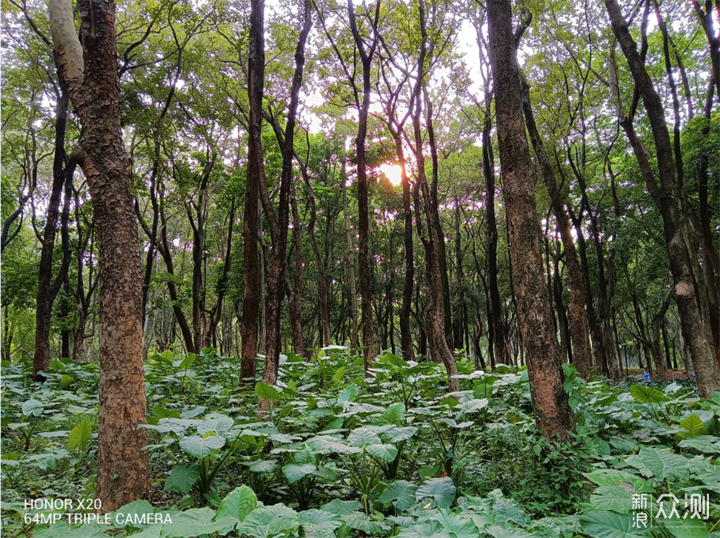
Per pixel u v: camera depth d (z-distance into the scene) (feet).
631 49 27.27
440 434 19.48
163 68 47.78
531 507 13.29
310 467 12.99
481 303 82.53
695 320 24.44
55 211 38.14
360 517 11.64
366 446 13.46
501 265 88.38
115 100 15.47
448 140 70.33
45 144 61.21
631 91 51.13
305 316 92.43
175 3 40.50
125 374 14.20
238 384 32.86
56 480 16.96
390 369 26.02
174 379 30.96
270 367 23.26
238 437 14.44
